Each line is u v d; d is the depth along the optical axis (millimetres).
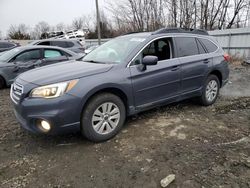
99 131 3547
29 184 2719
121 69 3730
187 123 4242
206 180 2688
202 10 21203
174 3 20469
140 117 4508
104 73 3553
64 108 3168
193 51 4836
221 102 5547
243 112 4832
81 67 3695
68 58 7793
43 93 3143
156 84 4109
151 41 4191
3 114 4910
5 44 12859
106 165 3023
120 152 3314
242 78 8609
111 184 2676
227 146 3410
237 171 2832
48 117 3113
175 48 4500
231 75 9250
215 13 21766
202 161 3041
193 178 2727
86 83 3344
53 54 8055
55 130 3195
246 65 11602
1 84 7379
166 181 2645
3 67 7297
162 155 3205
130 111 3895
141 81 3902
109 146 3486
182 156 3168
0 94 6762
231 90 6812
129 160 3117
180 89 4555
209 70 5000
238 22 22172
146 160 3104
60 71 3551
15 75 7441
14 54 7520
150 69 4008
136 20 21094
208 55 5059
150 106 4152
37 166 3047
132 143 3541
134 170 2906
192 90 4785
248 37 12953
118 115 3729
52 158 3215
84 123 3398
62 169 2971
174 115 4629
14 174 2900
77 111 3277
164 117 4512
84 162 3102
